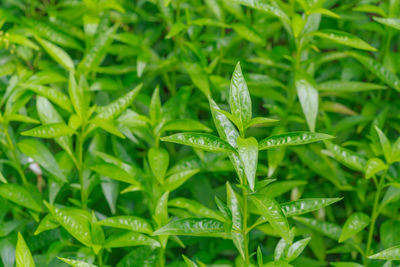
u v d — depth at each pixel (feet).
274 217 3.41
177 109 4.15
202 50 4.41
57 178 4.00
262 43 4.17
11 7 4.58
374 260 4.00
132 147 4.36
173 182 3.91
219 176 4.44
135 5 4.81
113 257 4.18
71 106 3.86
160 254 3.82
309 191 4.40
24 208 4.18
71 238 3.92
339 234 4.00
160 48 4.75
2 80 4.30
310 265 4.07
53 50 4.12
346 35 3.89
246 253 3.61
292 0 4.20
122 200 4.25
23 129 4.24
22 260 3.46
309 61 4.17
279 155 4.11
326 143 3.86
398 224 4.12
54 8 4.51
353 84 4.19
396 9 4.20
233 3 4.30
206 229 3.55
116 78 4.43
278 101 4.47
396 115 4.41
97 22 4.27
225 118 3.54
